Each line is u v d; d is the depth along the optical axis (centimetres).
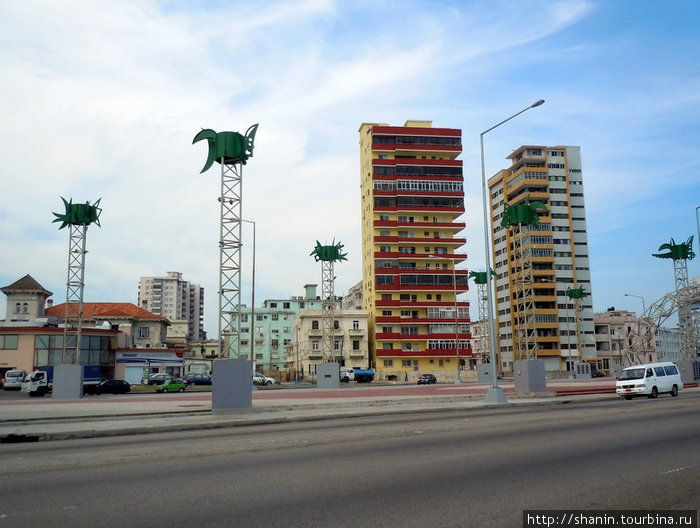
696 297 5978
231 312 2856
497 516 652
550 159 11625
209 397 3688
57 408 2561
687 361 5053
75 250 4444
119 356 7525
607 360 11856
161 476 878
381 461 1002
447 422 1755
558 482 824
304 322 9762
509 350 11700
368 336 10038
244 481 836
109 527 612
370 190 10144
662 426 1558
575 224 11631
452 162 10175
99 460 1041
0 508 690
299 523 623
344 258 5928
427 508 685
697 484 812
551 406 2584
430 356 9444
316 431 1546
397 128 10100
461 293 9962
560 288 11225
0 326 6525
